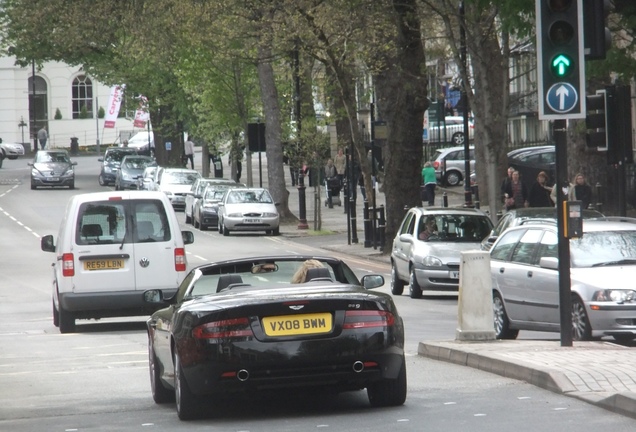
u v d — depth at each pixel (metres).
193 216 123.19
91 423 24.30
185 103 147.88
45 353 41.38
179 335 23.58
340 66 83.38
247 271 26.11
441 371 29.94
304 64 106.69
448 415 22.84
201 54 123.38
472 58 68.31
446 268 58.47
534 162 111.62
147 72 147.50
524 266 39.12
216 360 22.73
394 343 23.34
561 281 31.36
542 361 27.89
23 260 90.69
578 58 30.00
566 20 29.88
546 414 22.36
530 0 49.28
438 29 91.50
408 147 83.94
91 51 155.75
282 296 23.14
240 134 135.00
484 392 25.66
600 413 22.23
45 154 165.00
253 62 101.81
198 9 92.75
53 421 24.83
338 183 133.25
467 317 33.78
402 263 62.06
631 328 35.00
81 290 46.97
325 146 109.50
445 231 60.81
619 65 49.38
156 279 47.31
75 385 31.69
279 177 118.06
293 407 25.23
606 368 26.34
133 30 100.75
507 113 67.50
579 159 82.69
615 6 48.81
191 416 24.02
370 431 21.42
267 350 22.66
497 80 96.50
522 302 38.78
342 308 23.08
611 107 42.38
